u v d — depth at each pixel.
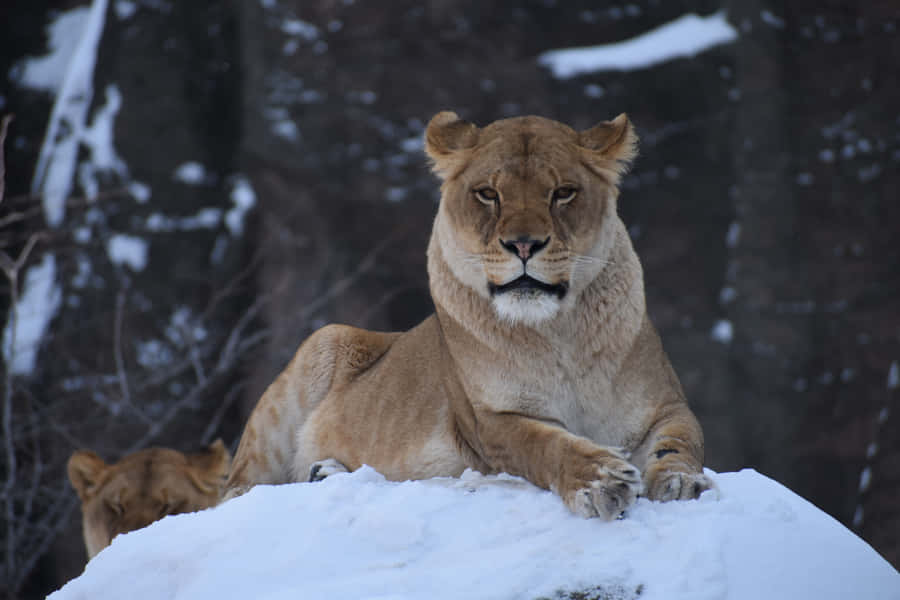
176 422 12.99
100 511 5.44
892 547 12.63
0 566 11.79
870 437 14.45
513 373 5.03
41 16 16.64
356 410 6.25
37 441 11.99
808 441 14.48
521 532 4.06
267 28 14.48
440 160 5.13
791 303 14.46
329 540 4.08
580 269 4.88
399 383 6.04
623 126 5.05
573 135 5.08
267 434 6.67
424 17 14.48
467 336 5.16
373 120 14.46
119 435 12.86
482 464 5.39
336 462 6.25
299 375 6.69
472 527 4.11
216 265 14.08
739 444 14.44
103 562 4.25
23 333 13.53
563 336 4.99
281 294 14.05
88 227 14.10
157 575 4.13
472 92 14.48
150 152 14.38
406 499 4.26
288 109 14.38
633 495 4.08
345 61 14.50
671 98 14.48
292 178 14.38
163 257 14.00
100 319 13.54
